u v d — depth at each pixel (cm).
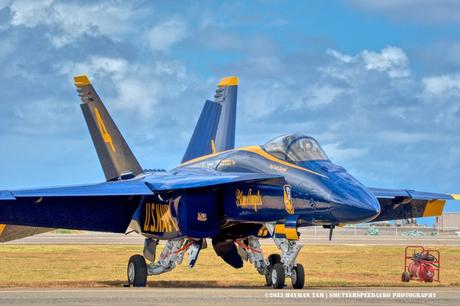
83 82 6988
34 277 6612
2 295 3966
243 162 5453
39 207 5334
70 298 3800
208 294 4159
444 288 5166
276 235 5156
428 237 17088
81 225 5547
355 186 4881
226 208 5406
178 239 5500
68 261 8444
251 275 7100
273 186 5112
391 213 6216
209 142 7375
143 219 5641
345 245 12356
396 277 6912
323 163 5094
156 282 6081
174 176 5750
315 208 4900
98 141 6944
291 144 5234
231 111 7712
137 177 6372
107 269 7550
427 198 5925
